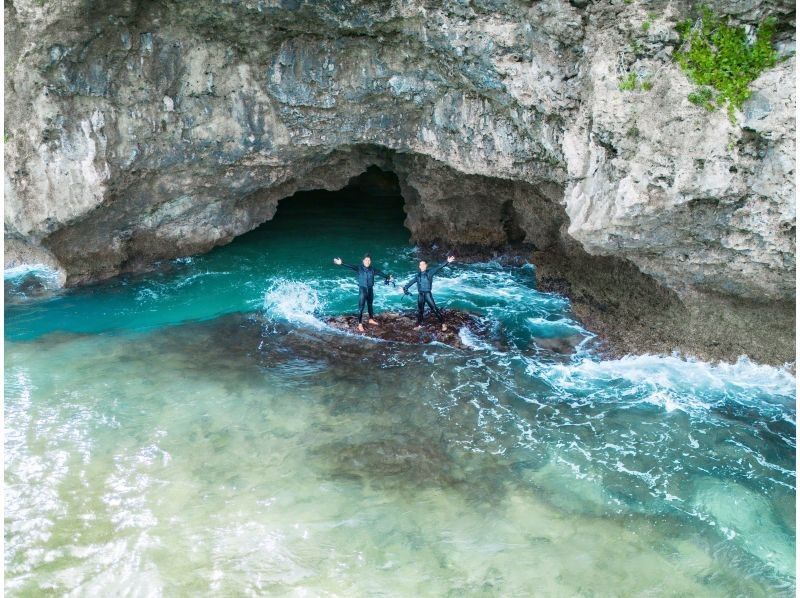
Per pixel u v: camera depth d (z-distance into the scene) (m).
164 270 18.12
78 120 14.70
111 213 16.42
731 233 11.30
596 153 11.75
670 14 10.34
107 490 9.65
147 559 8.46
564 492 9.88
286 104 15.23
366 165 19.39
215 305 16.19
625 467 10.41
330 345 14.21
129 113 14.90
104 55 13.99
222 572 8.30
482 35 12.25
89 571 8.27
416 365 13.39
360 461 10.48
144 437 10.92
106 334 14.60
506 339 14.48
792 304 12.03
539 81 12.27
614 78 10.98
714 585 8.25
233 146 15.90
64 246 16.56
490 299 16.55
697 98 10.34
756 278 11.75
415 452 10.72
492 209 18.70
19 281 17.00
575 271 16.28
